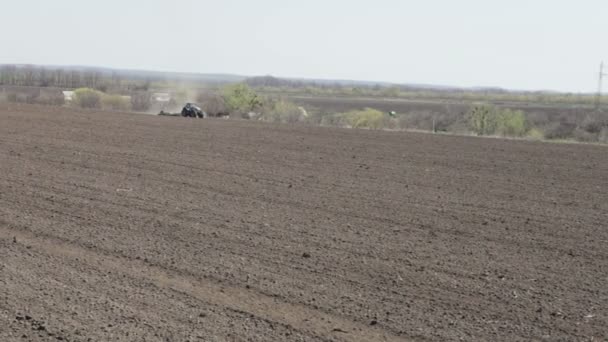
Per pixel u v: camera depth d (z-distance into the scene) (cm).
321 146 3003
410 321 924
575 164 2550
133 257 1203
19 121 3884
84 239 1318
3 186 1858
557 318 945
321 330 887
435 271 1157
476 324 918
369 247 1302
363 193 1875
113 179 2020
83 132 3394
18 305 948
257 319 920
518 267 1191
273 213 1590
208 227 1436
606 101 17462
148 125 3903
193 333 864
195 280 1083
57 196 1738
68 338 838
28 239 1316
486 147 3059
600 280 1125
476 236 1410
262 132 3616
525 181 2147
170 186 1922
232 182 2011
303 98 16675
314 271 1142
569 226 1520
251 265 1169
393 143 3170
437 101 16438
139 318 910
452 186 2023
